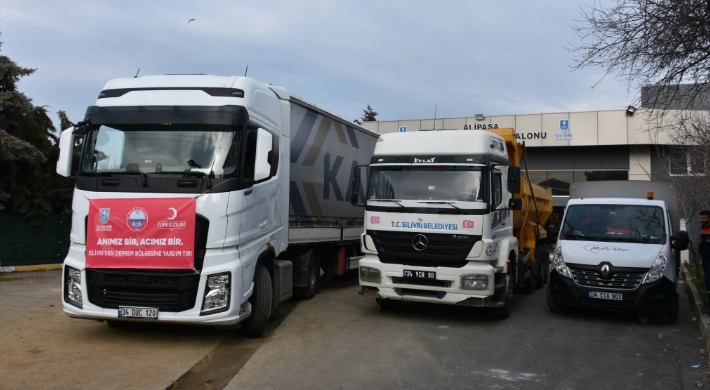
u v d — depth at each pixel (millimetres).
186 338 7672
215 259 6875
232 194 7043
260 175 7297
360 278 9312
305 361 6738
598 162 29328
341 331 8422
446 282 8758
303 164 10539
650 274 9141
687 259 19031
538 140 28703
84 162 7195
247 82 7773
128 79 7711
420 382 6020
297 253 11023
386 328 8680
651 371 6664
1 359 6383
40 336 7527
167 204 6844
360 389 5738
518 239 12281
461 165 9055
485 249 8664
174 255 6770
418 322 9180
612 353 7473
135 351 6910
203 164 7066
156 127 7234
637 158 28391
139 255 6805
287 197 9344
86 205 6996
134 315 6801
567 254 9781
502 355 7227
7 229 16047
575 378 6320
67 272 7094
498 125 29297
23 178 16625
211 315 6809
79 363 6309
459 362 6848
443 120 30297
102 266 6852
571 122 28203
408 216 9000
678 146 17203
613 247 9711
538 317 9867
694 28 6266
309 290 11281
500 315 9500
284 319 9250
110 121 7270
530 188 13164
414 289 8938
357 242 13977
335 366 6551
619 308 9219
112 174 7055
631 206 10617
